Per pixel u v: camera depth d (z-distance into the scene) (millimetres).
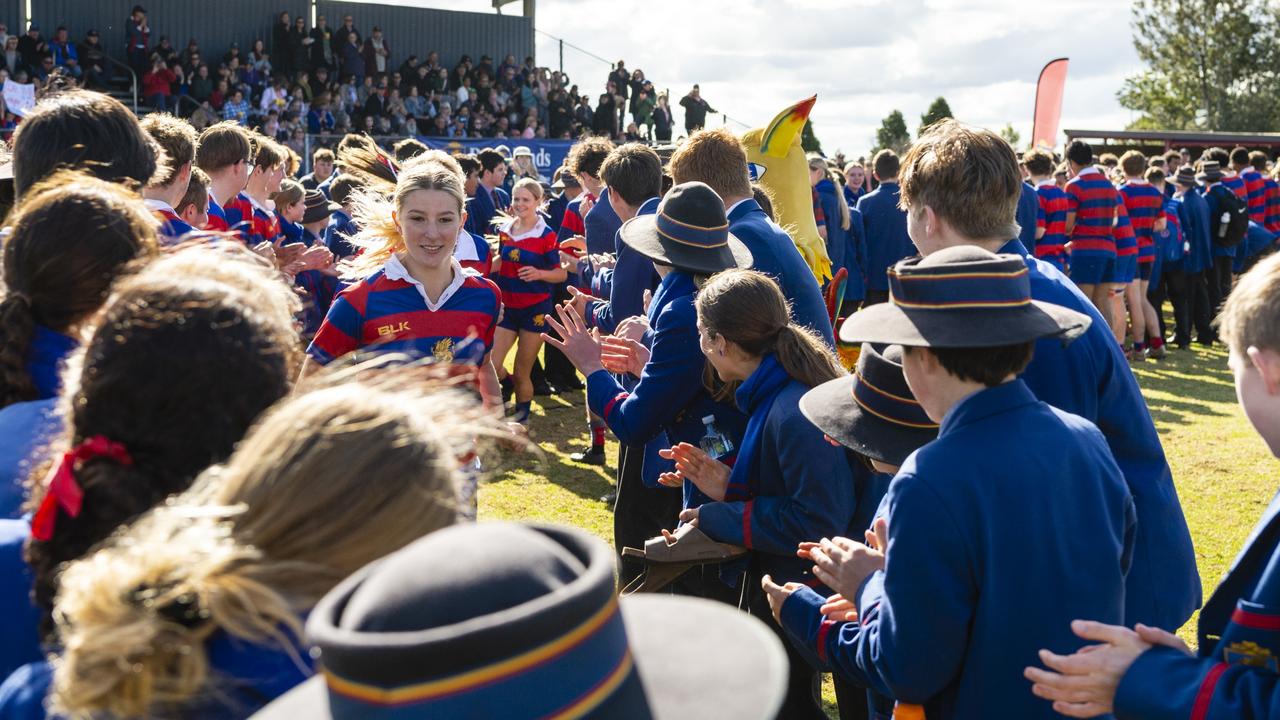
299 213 6781
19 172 2691
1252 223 12922
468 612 914
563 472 6605
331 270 5125
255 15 26156
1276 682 1479
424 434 1281
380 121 23797
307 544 1188
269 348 1479
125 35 24547
